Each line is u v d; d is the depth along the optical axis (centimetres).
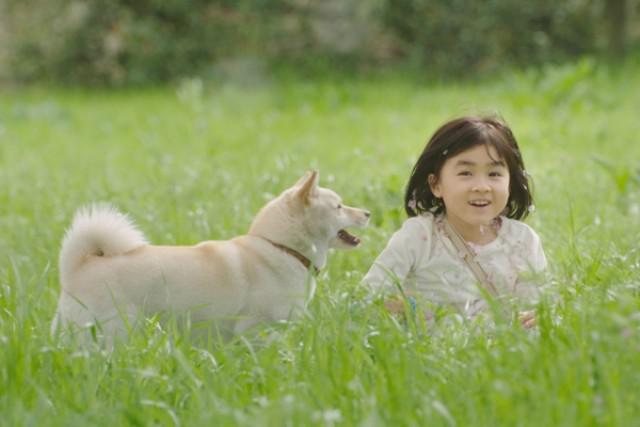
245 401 565
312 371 593
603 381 512
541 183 1231
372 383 571
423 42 3195
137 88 3206
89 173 1608
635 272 739
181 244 986
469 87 2825
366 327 645
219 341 677
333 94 2581
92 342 661
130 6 3341
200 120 2270
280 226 733
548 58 3191
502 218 747
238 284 716
